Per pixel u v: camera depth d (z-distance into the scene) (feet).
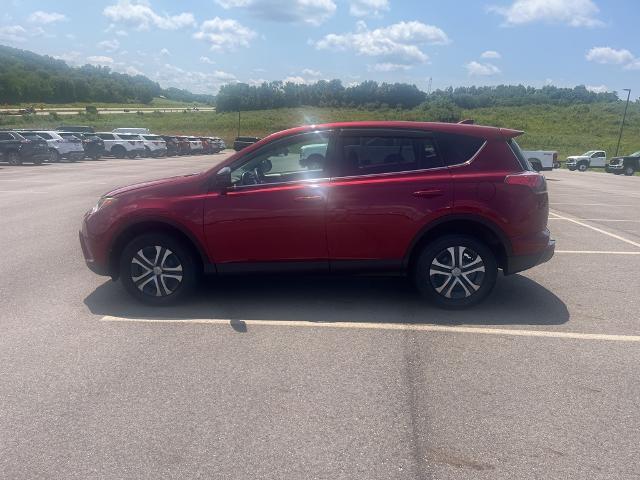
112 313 18.33
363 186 17.83
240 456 10.43
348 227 17.87
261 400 12.53
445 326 17.17
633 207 49.73
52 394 12.80
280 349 15.38
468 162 18.04
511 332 16.74
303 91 369.71
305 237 17.98
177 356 14.90
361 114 324.80
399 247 17.98
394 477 9.84
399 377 13.69
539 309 18.89
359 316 18.01
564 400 12.60
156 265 18.66
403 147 18.24
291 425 11.49
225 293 20.43
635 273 23.93
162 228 18.72
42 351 15.23
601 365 14.47
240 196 17.99
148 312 18.43
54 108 391.86
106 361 14.57
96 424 11.53
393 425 11.51
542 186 18.30
